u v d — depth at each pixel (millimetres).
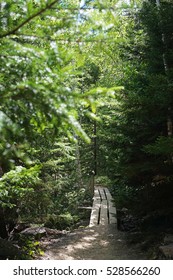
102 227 10227
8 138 2307
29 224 9914
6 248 6648
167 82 7023
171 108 7285
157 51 8234
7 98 2250
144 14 8375
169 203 7777
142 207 7961
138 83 9711
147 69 9273
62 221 11367
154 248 7125
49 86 2352
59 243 8789
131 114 8039
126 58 10422
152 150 6113
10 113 2311
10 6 2523
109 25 2672
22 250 7062
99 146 21609
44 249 8133
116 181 10383
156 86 6844
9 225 9234
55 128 2531
